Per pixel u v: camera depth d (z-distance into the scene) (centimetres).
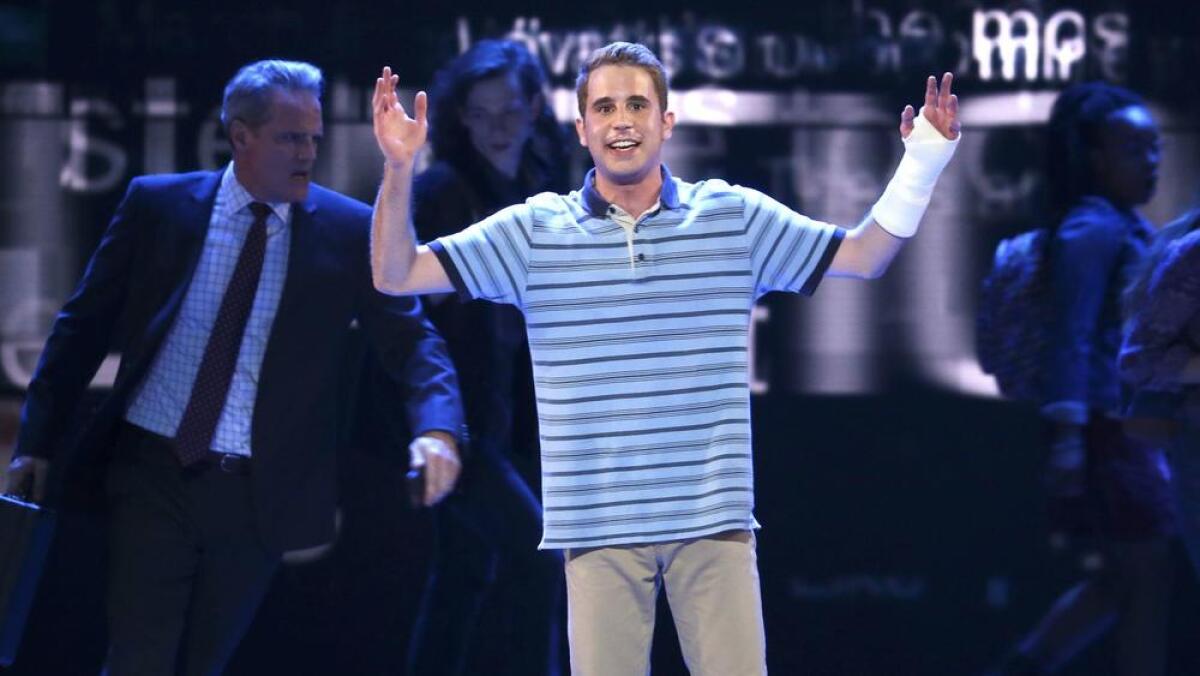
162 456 1264
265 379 1280
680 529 1064
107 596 1273
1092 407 1538
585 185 1099
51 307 1852
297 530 1294
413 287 1070
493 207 1544
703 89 1889
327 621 1838
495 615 1540
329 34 1858
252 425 1276
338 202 1335
